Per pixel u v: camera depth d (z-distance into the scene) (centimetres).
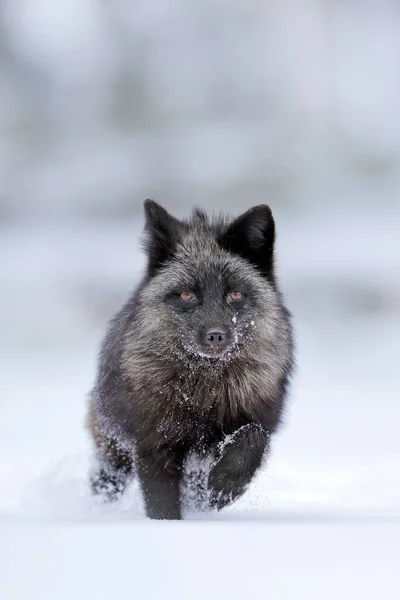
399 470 1052
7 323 3041
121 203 4650
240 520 657
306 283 3300
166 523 571
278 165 4591
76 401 1795
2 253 3903
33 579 460
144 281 805
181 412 760
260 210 798
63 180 4803
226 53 5103
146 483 759
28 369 2302
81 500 880
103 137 5072
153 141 4919
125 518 718
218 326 746
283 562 472
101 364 843
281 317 802
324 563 471
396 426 1462
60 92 5294
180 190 4650
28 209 4703
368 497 877
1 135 5084
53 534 524
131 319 787
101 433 870
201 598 433
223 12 5128
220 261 784
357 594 434
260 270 805
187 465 783
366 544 500
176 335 762
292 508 798
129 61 5241
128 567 470
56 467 973
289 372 815
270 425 789
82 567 471
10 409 1694
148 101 5103
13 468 1086
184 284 771
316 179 4559
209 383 762
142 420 759
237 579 452
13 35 5416
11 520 630
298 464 1112
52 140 5084
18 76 5328
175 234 804
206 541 507
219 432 773
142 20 5272
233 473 731
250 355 770
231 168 4612
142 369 760
